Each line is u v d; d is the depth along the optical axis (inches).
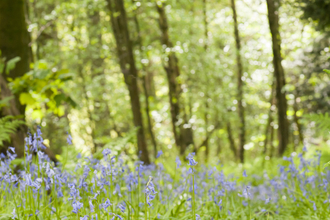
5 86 226.8
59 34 613.9
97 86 625.3
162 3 521.3
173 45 539.8
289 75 639.8
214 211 141.3
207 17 637.9
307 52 520.1
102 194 121.0
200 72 585.0
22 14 258.5
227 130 769.6
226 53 663.1
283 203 173.9
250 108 806.5
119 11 477.1
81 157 137.3
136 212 129.8
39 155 109.3
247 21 597.6
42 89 230.5
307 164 166.7
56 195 127.6
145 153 449.4
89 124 669.9
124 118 745.0
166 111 729.6
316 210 147.3
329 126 164.9
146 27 559.5
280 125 476.1
